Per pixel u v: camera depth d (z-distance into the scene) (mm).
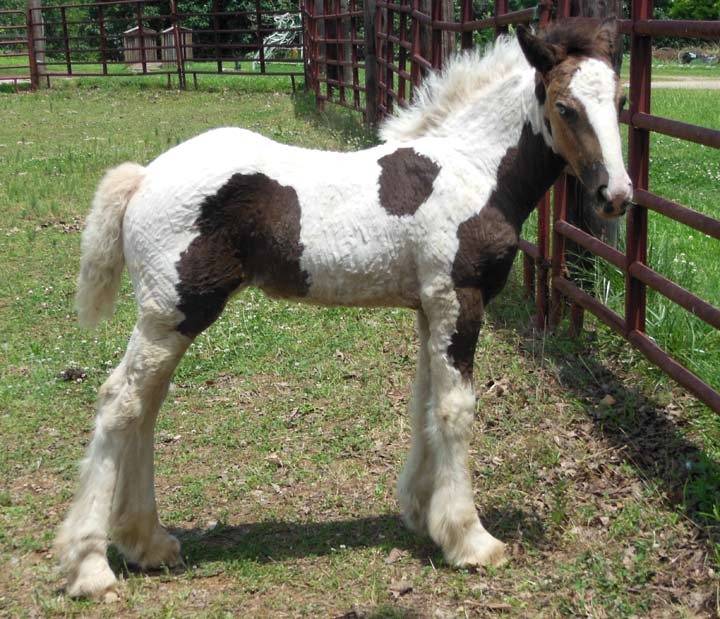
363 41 13617
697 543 3715
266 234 3576
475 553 3701
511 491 4266
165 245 3482
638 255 4824
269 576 3686
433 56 9188
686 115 13727
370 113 13148
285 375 5684
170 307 3510
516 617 3352
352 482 4477
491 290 3703
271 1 28500
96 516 3547
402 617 3363
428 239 3584
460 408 3662
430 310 3668
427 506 3979
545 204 5922
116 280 3715
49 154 12289
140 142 12922
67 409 5309
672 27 4328
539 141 3656
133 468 3699
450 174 3627
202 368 5812
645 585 3498
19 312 6773
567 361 5504
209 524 4125
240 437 4953
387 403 5234
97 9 31219
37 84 20031
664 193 8977
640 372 5195
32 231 8727
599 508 4051
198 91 18969
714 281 6062
